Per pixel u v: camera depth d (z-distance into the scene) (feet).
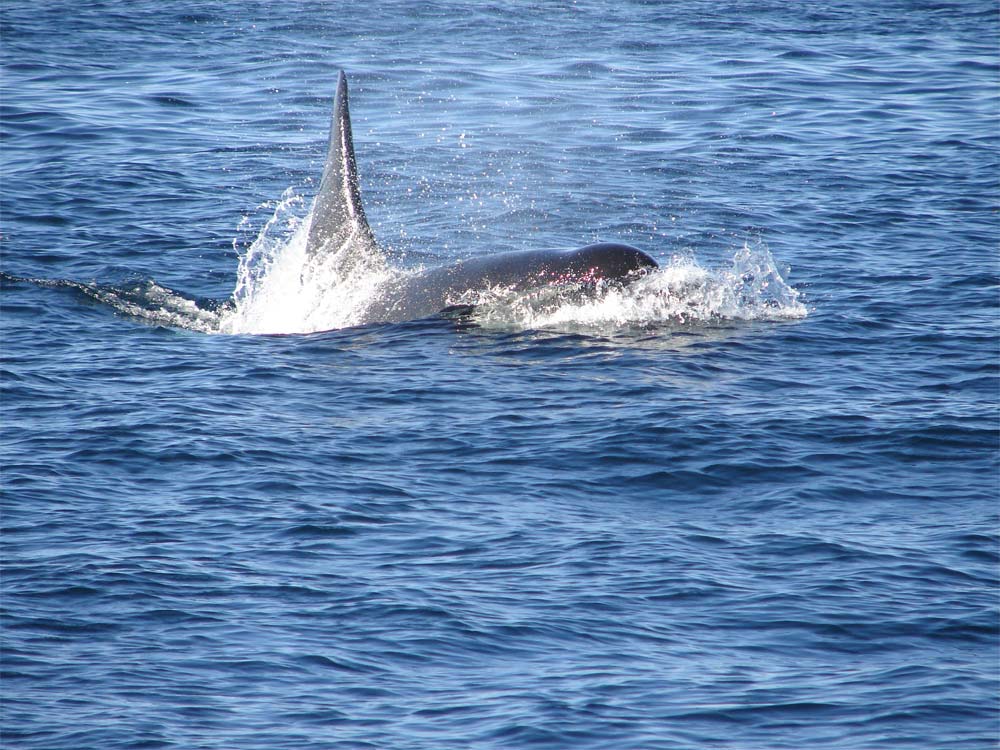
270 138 397.80
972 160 366.02
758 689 116.57
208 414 184.85
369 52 526.57
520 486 161.27
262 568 138.31
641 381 198.90
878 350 214.69
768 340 219.20
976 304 239.71
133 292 251.39
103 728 109.60
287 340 223.92
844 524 150.51
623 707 113.70
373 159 375.25
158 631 125.39
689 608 131.13
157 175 349.20
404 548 143.74
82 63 491.31
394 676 118.83
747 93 456.45
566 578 136.98
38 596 131.13
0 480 159.33
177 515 151.23
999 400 190.70
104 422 180.55
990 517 151.53
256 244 287.28
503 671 119.85
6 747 106.73
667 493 159.84
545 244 291.38
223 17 602.44
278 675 118.52
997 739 108.47
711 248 285.43
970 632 126.00
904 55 520.83
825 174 351.46
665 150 382.42
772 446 172.86
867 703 114.11
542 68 499.51
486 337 220.43
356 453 171.63
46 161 360.28
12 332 223.30
